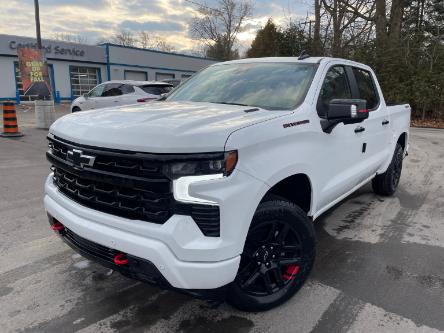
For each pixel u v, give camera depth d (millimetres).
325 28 23016
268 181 2633
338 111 3217
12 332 2754
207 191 2322
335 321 2912
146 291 3297
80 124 2805
